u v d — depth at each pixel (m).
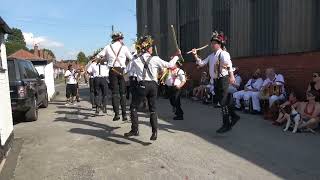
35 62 20.27
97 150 7.78
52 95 21.48
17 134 9.66
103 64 11.25
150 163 6.82
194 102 15.95
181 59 10.98
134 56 8.16
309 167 6.49
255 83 12.54
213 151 7.50
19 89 11.04
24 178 6.30
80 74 17.70
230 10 16.20
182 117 11.16
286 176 6.07
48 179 6.20
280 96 11.13
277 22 13.16
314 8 11.48
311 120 9.09
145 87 8.06
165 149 7.68
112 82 10.09
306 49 11.77
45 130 10.05
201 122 10.70
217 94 9.00
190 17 20.45
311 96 9.21
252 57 14.24
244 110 12.63
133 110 8.51
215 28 17.47
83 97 20.94
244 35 15.10
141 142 8.27
